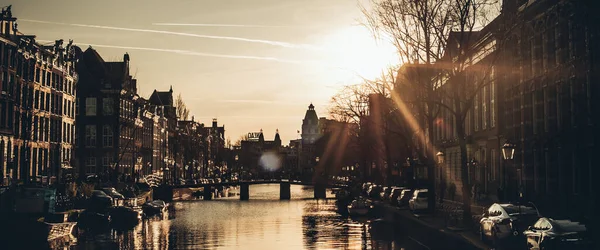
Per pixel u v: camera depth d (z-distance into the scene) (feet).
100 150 321.32
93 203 200.54
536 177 147.95
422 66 133.90
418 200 161.38
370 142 261.85
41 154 241.96
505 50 168.55
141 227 189.57
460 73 123.65
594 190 119.14
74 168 286.05
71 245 143.23
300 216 229.25
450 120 242.17
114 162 302.04
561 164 134.41
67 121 278.05
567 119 132.16
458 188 228.02
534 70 149.18
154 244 145.79
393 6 130.82
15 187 159.02
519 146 160.15
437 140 265.54
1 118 203.92
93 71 331.98
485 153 193.16
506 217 97.25
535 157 148.66
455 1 123.75
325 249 131.85
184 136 533.96
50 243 145.07
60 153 262.67
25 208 151.94
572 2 124.98
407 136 189.06
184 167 517.55
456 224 120.37
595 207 118.11
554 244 83.10
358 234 161.27
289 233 167.73
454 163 234.99
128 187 263.49
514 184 163.22
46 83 249.55
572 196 128.77
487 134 189.98
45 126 247.50
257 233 168.86
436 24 129.90
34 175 233.55
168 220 215.51
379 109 196.03
